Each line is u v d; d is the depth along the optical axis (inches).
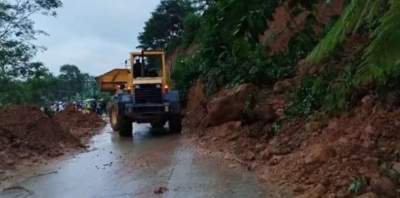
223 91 782.5
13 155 517.7
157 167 449.1
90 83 3467.0
